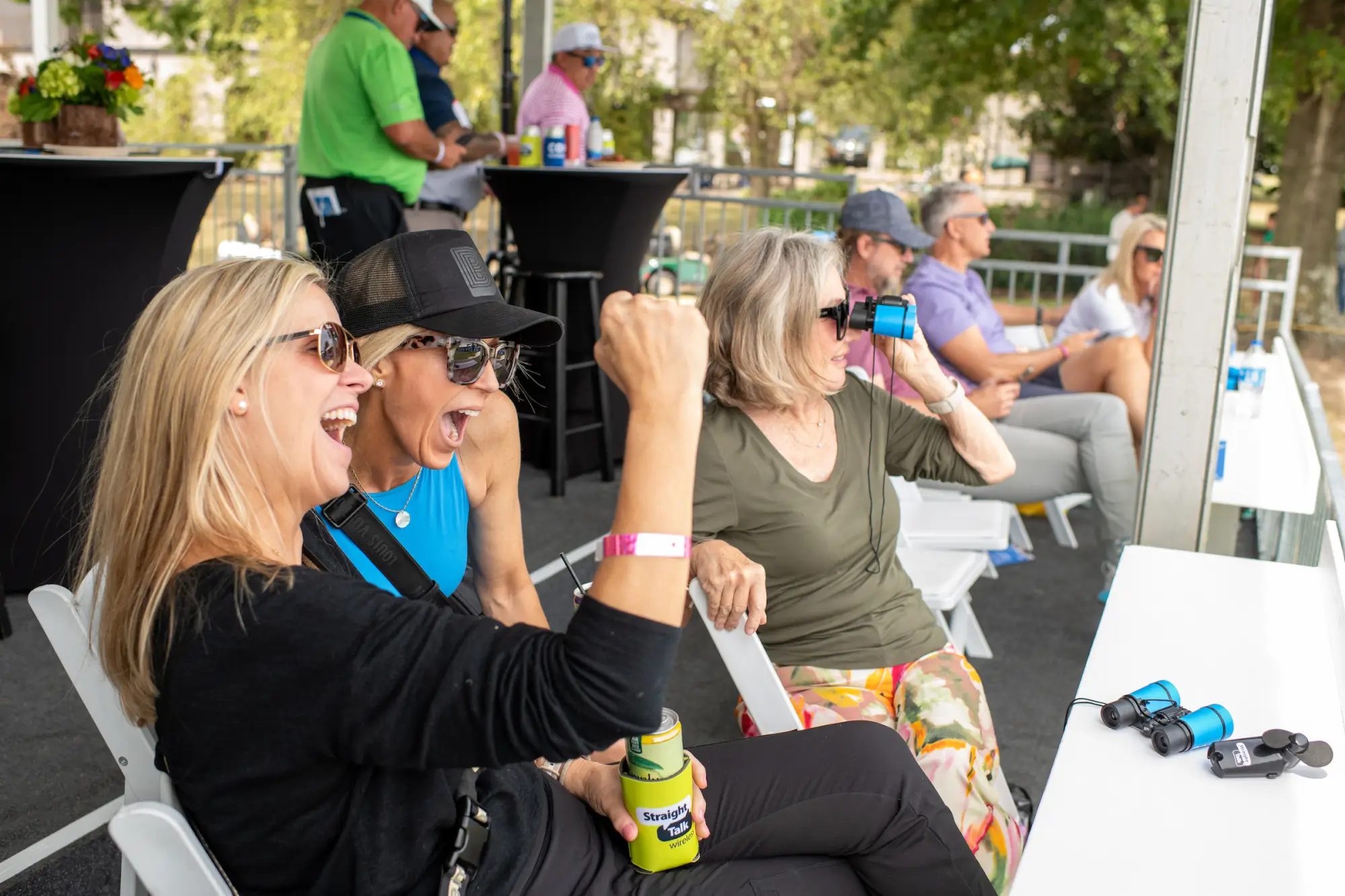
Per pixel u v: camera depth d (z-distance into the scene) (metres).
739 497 2.19
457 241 1.59
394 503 1.70
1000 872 2.05
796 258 2.16
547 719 1.08
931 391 2.43
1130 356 4.72
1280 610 2.07
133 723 1.33
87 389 3.44
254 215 9.29
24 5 7.87
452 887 1.29
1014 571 4.53
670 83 13.98
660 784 1.49
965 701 2.19
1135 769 1.53
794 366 2.16
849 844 1.59
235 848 1.21
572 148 5.36
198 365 1.14
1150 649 1.90
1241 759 1.51
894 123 13.28
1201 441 2.54
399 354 1.56
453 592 1.79
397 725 1.09
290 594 1.12
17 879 2.28
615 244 5.18
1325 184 8.84
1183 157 2.41
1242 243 2.42
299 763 1.15
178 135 13.76
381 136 4.87
